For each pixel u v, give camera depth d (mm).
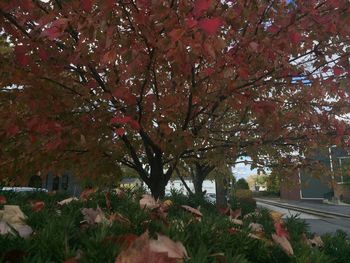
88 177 6086
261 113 5148
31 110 4910
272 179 11148
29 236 1912
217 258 1767
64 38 4465
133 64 3643
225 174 13711
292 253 2268
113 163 6004
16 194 3893
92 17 3164
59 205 3326
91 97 5027
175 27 3146
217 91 5016
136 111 4969
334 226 18109
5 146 4984
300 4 4086
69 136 4930
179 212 3488
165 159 7059
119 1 3545
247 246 2285
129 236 1715
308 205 43625
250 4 4012
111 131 5551
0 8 3676
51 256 1588
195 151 6555
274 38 4094
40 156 5215
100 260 1497
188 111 5375
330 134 6598
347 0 3955
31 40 4145
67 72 5645
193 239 2148
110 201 3510
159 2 3109
